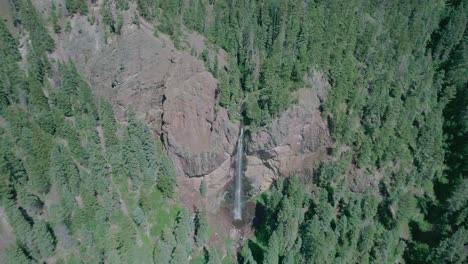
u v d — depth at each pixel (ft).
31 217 372.38
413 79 541.34
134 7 496.23
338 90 470.39
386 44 560.61
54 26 472.44
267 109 452.35
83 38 472.44
